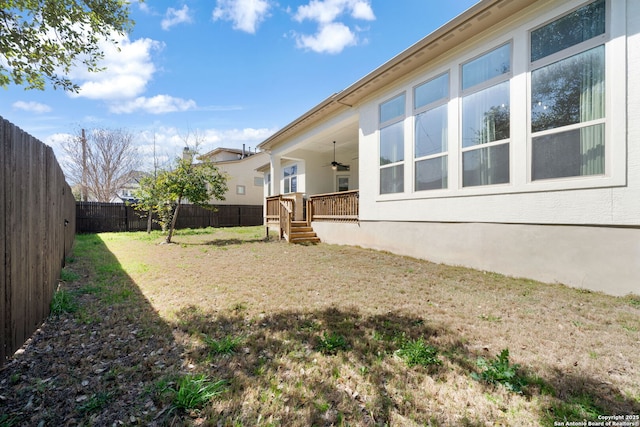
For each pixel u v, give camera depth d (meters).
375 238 7.58
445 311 3.31
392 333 2.76
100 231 14.24
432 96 6.07
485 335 2.67
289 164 14.79
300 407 1.76
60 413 1.70
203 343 2.58
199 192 10.13
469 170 5.43
